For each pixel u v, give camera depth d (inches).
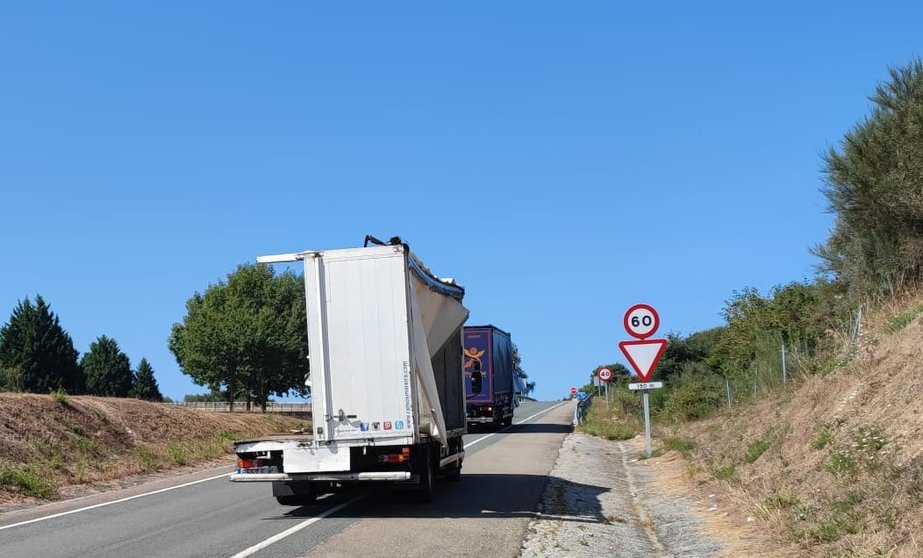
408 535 395.9
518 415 1978.3
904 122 595.5
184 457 851.4
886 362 420.5
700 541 364.5
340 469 450.6
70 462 727.1
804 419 468.1
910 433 330.3
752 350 941.8
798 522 335.0
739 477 472.1
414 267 478.9
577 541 382.3
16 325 2790.4
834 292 744.3
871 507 298.7
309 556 345.7
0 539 407.2
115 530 426.6
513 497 530.6
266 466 463.8
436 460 537.6
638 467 694.5
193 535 402.9
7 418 749.9
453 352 621.6
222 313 1820.9
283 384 1836.9
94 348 3316.9
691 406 957.2
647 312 728.3
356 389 453.4
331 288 459.5
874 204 608.1
